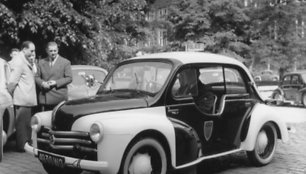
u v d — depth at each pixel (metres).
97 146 5.42
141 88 6.42
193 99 6.45
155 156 5.88
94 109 5.74
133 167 5.65
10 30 12.79
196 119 6.47
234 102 7.06
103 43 15.49
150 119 5.79
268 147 7.53
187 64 6.46
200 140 6.52
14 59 8.20
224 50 29.09
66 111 5.82
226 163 7.59
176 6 31.12
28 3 12.96
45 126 6.12
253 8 30.33
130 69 6.75
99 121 5.43
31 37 13.90
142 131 5.62
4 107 7.41
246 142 7.16
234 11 29.55
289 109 8.55
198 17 29.58
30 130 8.36
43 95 8.05
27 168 7.16
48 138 6.00
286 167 7.29
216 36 29.08
